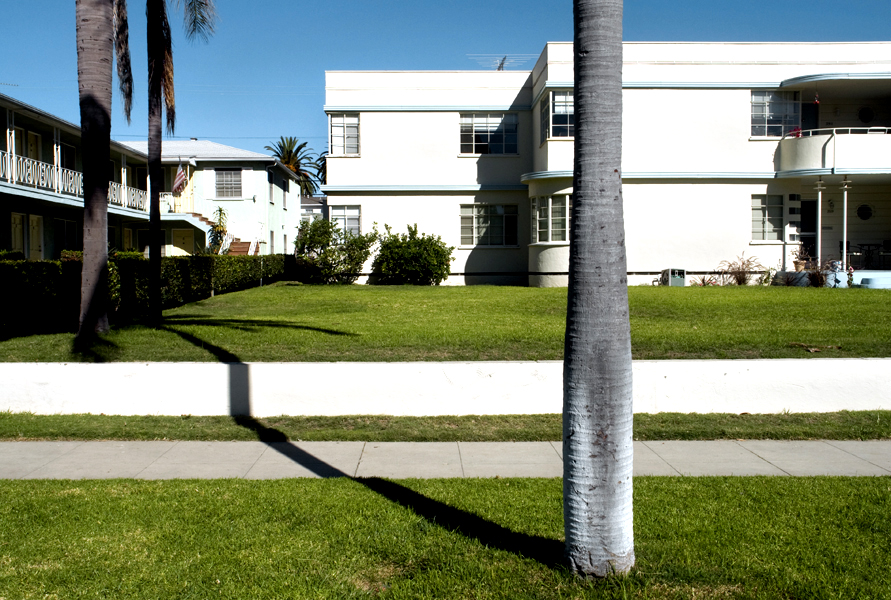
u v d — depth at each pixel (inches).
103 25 440.8
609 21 152.9
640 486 233.5
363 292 784.9
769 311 553.0
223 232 1143.6
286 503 213.8
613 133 154.3
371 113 1008.9
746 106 895.1
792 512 204.8
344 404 340.2
